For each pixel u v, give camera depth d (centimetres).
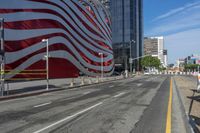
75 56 6969
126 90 3023
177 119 1261
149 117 1310
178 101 1977
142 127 1078
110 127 1073
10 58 4519
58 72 5975
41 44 5297
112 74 10256
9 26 4556
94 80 5253
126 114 1394
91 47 8188
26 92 2555
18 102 1908
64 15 6462
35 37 5150
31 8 5144
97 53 8656
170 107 1661
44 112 1436
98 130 1016
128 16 14650
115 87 3556
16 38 4675
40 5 5428
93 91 2898
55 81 4609
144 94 2527
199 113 1406
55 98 2177
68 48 6544
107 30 10038
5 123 1133
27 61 4894
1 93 2286
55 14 5978
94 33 8556
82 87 3600
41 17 5406
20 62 4728
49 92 2798
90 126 1087
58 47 5997
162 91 2881
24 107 1634
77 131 995
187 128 1046
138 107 1655
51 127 1059
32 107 1634
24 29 4891
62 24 6288
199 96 2297
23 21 4884
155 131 1009
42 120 1205
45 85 3556
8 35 4512
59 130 1009
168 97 2256
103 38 9406
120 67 14488
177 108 1622
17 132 974
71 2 7000
